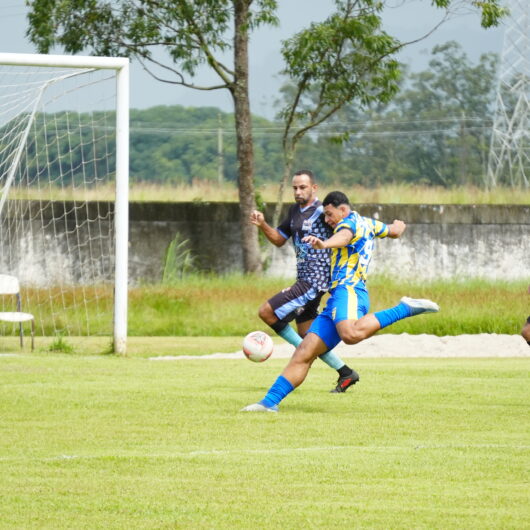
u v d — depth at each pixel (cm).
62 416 2559
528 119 11638
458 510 1602
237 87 7575
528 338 2820
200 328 5981
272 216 7881
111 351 4597
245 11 7400
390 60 7494
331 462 1973
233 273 7750
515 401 2917
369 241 2627
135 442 2200
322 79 7556
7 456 2031
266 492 1723
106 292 6188
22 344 4847
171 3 7306
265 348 3194
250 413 2617
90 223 7400
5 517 1556
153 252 7781
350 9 7450
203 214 7831
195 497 1686
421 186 9694
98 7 7331
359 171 15525
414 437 2283
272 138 16300
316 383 3409
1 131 5284
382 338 5256
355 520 1542
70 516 1563
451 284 7112
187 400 2869
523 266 8088
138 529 1494
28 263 7094
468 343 5219
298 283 3319
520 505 1638
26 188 6788
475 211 8038
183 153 16125
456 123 15200
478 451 2103
